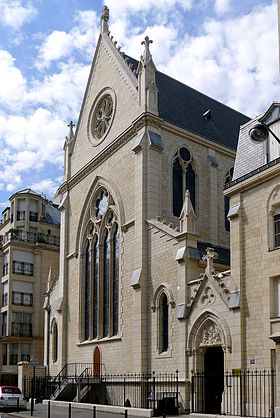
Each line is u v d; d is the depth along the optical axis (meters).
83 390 39.91
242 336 26.61
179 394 30.62
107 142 43.84
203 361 30.06
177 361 31.56
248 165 28.88
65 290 47.81
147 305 35.31
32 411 31.48
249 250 27.23
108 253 41.75
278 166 25.88
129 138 40.31
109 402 36.97
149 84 39.50
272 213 26.36
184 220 33.03
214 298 29.14
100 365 40.06
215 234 41.38
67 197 49.62
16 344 63.56
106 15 47.41
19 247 65.94
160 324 34.03
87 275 45.28
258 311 26.00
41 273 66.56
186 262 31.94
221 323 28.17
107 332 40.47
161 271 34.41
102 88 46.00
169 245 34.00
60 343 46.62
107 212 42.41
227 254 39.62
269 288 25.52
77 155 49.22
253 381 25.42
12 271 64.75
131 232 38.31
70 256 47.84
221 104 51.88
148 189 37.22
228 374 27.06
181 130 41.06
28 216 71.25
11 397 35.03
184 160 41.09
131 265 37.69
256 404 24.98
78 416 29.53
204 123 45.62
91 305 43.47
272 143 27.42
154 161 37.84
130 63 44.25
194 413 26.94
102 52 46.75
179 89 47.62
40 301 65.81
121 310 38.16
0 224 76.75
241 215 28.09
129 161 39.84
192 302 30.83
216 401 29.62
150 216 36.75
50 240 69.00
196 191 41.47
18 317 64.00
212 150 43.28
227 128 48.00
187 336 30.89
